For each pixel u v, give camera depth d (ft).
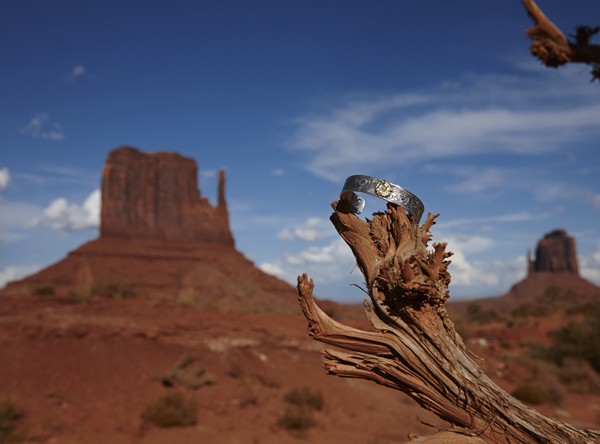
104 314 66.74
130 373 52.90
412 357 5.59
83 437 39.22
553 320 147.43
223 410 49.37
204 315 76.59
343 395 61.46
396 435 49.19
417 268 5.82
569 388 76.38
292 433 46.44
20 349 51.67
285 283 378.53
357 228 7.00
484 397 5.16
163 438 41.16
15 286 287.89
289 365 66.80
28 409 41.78
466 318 179.73
